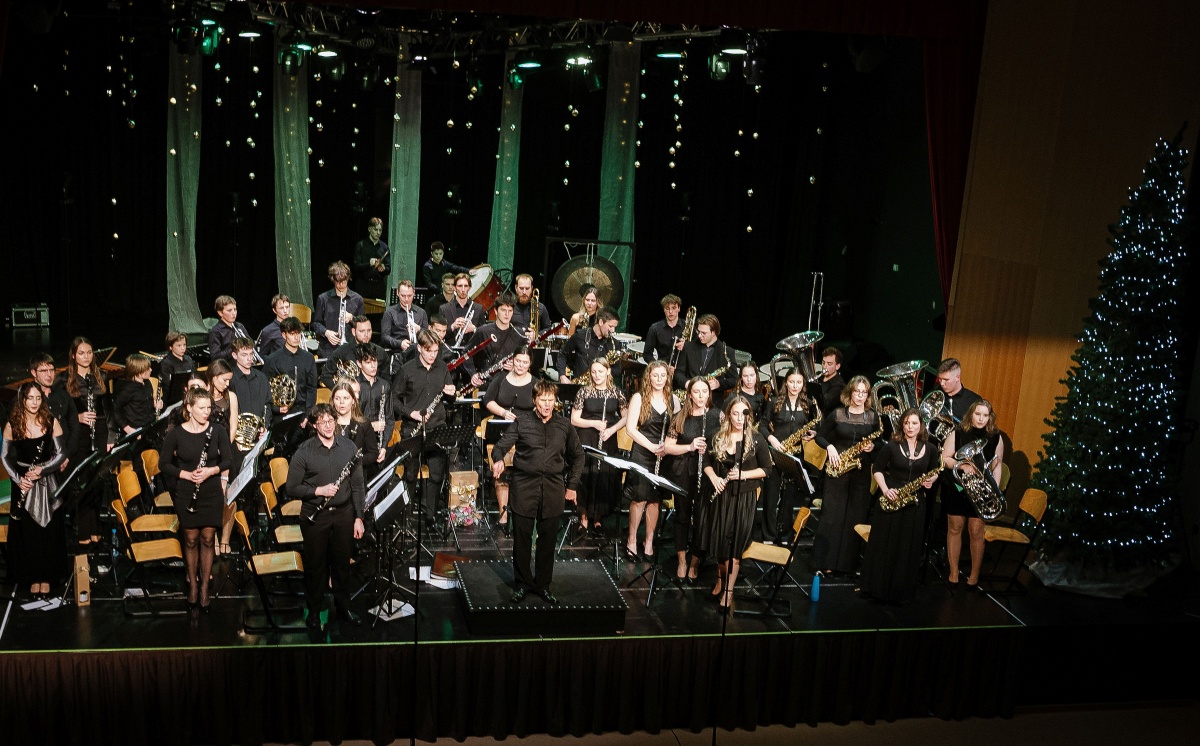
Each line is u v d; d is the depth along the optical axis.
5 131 14.97
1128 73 9.89
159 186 16.17
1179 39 9.79
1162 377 9.20
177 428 7.68
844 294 17.20
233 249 16.80
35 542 7.97
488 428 9.00
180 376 9.09
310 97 16.69
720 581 8.61
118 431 9.30
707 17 9.65
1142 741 8.43
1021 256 10.59
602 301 14.57
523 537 7.91
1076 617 8.85
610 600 8.03
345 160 17.08
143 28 13.60
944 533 10.09
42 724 7.25
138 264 16.36
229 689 7.45
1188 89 9.82
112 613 7.86
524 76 15.63
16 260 15.45
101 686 7.29
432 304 14.23
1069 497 9.38
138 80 15.75
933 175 10.97
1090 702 8.94
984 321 10.95
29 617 7.75
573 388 9.64
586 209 17.44
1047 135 10.32
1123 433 9.22
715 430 8.71
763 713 8.32
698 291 17.80
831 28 10.00
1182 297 9.31
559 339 12.12
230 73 16.27
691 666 8.08
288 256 16.97
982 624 8.57
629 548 9.45
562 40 13.29
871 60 12.25
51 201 15.63
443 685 7.72
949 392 9.62
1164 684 9.03
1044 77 10.34
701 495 8.50
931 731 8.42
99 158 15.80
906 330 15.62
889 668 8.44
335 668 7.54
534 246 17.48
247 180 16.73
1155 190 9.07
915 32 10.30
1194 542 10.10
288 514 8.88
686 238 17.59
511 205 17.25
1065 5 10.19
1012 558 10.03
